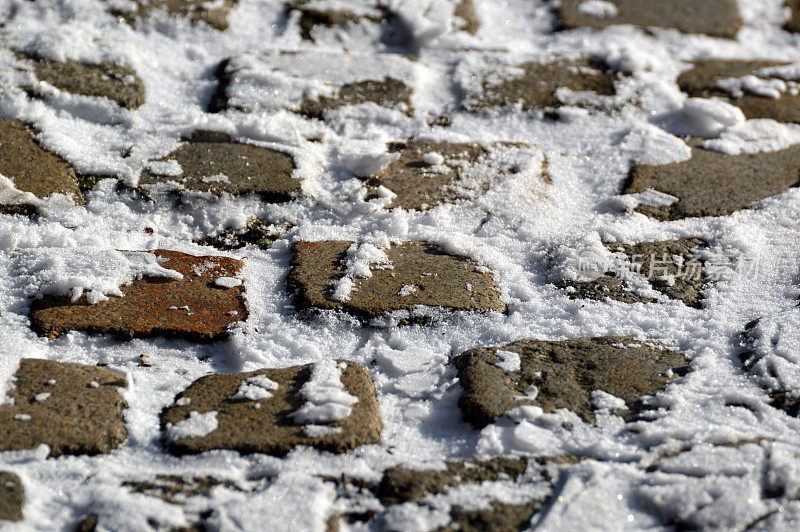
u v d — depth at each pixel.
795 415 1.44
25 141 2.28
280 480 1.29
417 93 2.76
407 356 1.67
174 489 1.27
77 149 2.29
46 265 1.83
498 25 3.24
